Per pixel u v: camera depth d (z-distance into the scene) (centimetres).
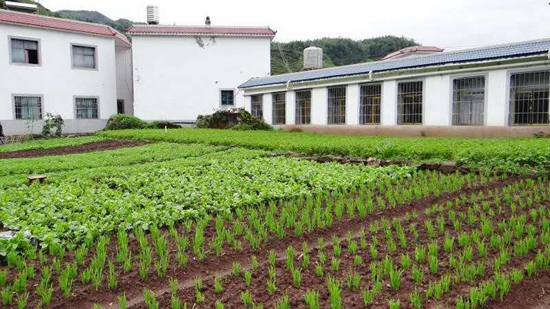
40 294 396
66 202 702
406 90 1925
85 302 391
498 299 372
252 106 2862
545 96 1490
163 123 2958
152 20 3356
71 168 1161
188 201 708
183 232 575
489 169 890
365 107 2109
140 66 3120
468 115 1723
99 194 770
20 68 2673
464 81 1725
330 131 2245
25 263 446
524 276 411
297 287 405
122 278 434
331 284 394
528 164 887
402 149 1116
